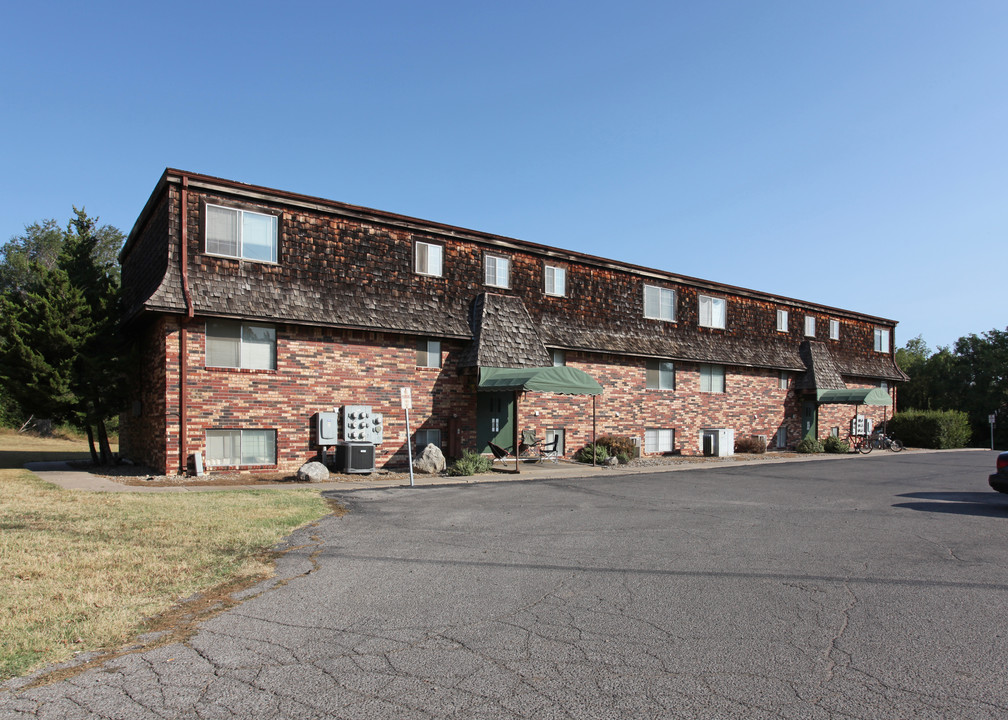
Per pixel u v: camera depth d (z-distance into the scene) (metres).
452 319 20.02
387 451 18.58
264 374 16.67
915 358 59.47
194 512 10.24
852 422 35.34
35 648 4.83
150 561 7.26
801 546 8.45
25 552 7.50
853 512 11.35
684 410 26.98
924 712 3.91
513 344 20.48
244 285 16.39
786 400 31.83
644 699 4.07
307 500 11.88
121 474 16.47
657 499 12.89
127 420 20.88
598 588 6.50
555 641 5.06
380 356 18.58
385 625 5.41
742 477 17.64
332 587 6.49
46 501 11.27
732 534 9.24
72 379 17.00
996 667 4.58
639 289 25.89
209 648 4.91
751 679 4.38
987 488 15.39
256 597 6.15
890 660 4.70
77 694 4.14
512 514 10.83
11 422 39.78
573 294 23.67
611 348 23.91
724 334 29.16
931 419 37.03
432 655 4.78
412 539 8.73
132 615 5.58
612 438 23.23
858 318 36.69
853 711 3.92
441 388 19.78
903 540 8.88
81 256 19.58
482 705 3.99
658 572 7.11
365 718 3.83
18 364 16.45
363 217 18.48
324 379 17.59
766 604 6.00
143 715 3.87
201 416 15.81
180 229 15.72
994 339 47.38
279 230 17.12
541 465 20.83
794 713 3.89
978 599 6.16
